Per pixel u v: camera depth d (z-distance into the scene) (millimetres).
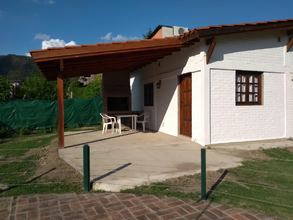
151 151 8039
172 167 6227
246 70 9320
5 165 6793
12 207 4219
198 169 6059
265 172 5918
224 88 8992
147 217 3838
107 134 12102
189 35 8516
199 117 9039
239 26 8492
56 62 8516
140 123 14797
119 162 6703
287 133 10078
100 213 3982
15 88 25141
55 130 15719
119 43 8312
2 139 12945
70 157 7348
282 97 10016
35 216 3906
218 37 8820
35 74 30156
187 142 9453
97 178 5383
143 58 11008
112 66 12305
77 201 4434
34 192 4848
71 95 27594
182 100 10578
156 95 13094
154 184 5102
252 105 9500
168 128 11734
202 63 8711
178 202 4324
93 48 8039
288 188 4957
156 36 13547
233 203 4262
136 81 16719
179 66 10398
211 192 4699
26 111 15516
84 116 17594
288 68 10102
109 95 15398
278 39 9875
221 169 6066
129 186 5012
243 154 7727
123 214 3941
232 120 9141
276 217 3797
